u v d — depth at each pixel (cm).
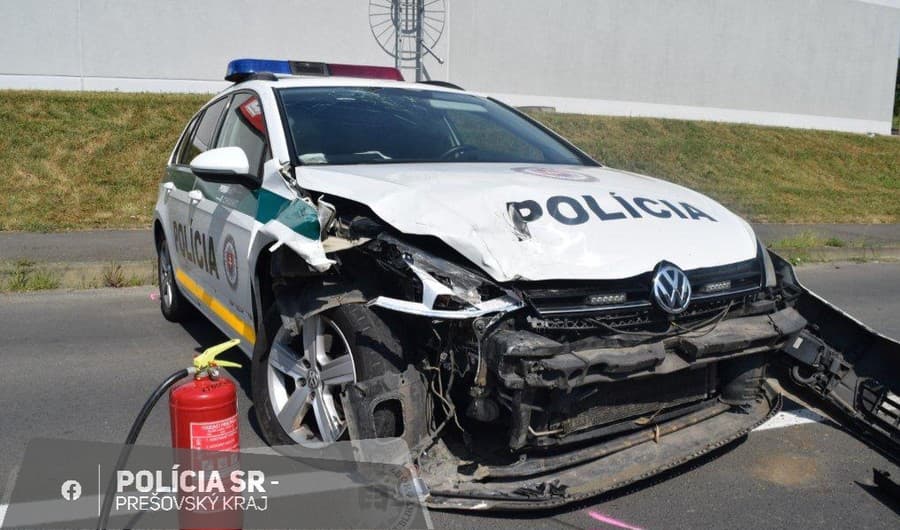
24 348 562
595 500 340
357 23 2070
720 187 1691
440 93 496
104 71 1823
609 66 2486
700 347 312
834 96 3034
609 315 305
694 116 2691
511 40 2295
